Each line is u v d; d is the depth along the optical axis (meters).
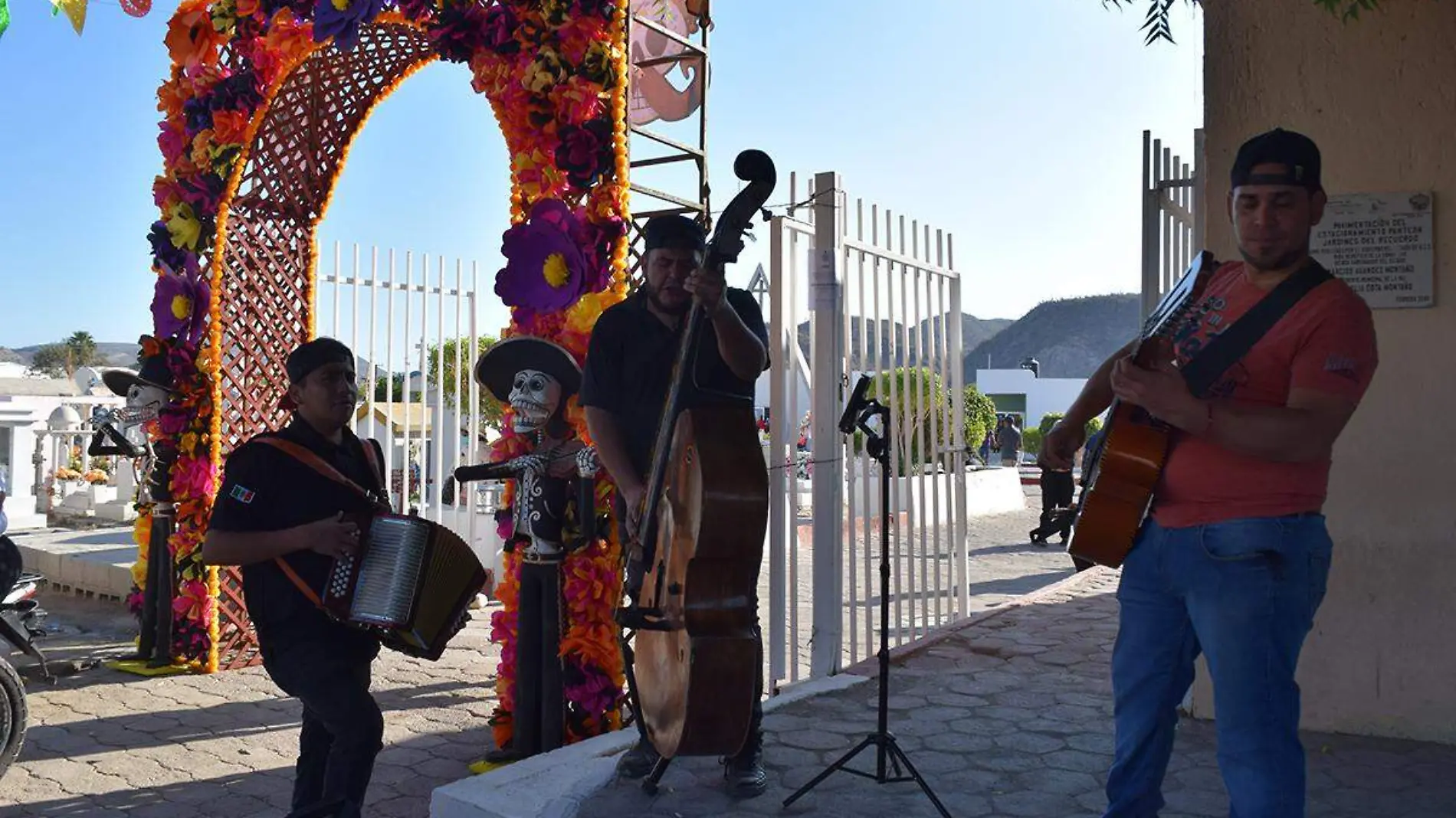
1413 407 4.65
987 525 18.30
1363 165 4.73
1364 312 2.76
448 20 5.84
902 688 5.58
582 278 5.56
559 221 5.64
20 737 5.25
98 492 15.38
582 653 5.46
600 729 5.54
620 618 3.49
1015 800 3.95
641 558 3.64
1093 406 3.27
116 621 9.48
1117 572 10.03
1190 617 2.92
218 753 5.91
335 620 3.63
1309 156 2.79
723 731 3.27
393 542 3.64
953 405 7.86
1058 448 3.33
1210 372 2.85
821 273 6.10
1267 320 2.81
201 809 5.09
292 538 3.53
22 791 5.30
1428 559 4.63
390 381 9.45
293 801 3.86
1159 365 2.84
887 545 4.14
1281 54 4.82
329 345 3.80
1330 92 4.76
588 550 5.45
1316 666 4.82
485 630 9.09
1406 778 4.16
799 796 3.97
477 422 11.12
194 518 7.66
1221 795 3.94
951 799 3.97
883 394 6.71
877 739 4.11
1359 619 4.74
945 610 8.43
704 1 6.64
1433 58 4.62
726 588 3.33
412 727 6.35
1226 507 2.82
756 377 3.82
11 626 6.49
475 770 5.54
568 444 5.47
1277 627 2.76
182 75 8.03
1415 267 4.64
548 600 5.45
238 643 8.01
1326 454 2.75
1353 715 4.76
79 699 7.00
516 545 5.68
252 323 8.12
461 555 3.83
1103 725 4.88
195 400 7.77
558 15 5.61
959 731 4.80
